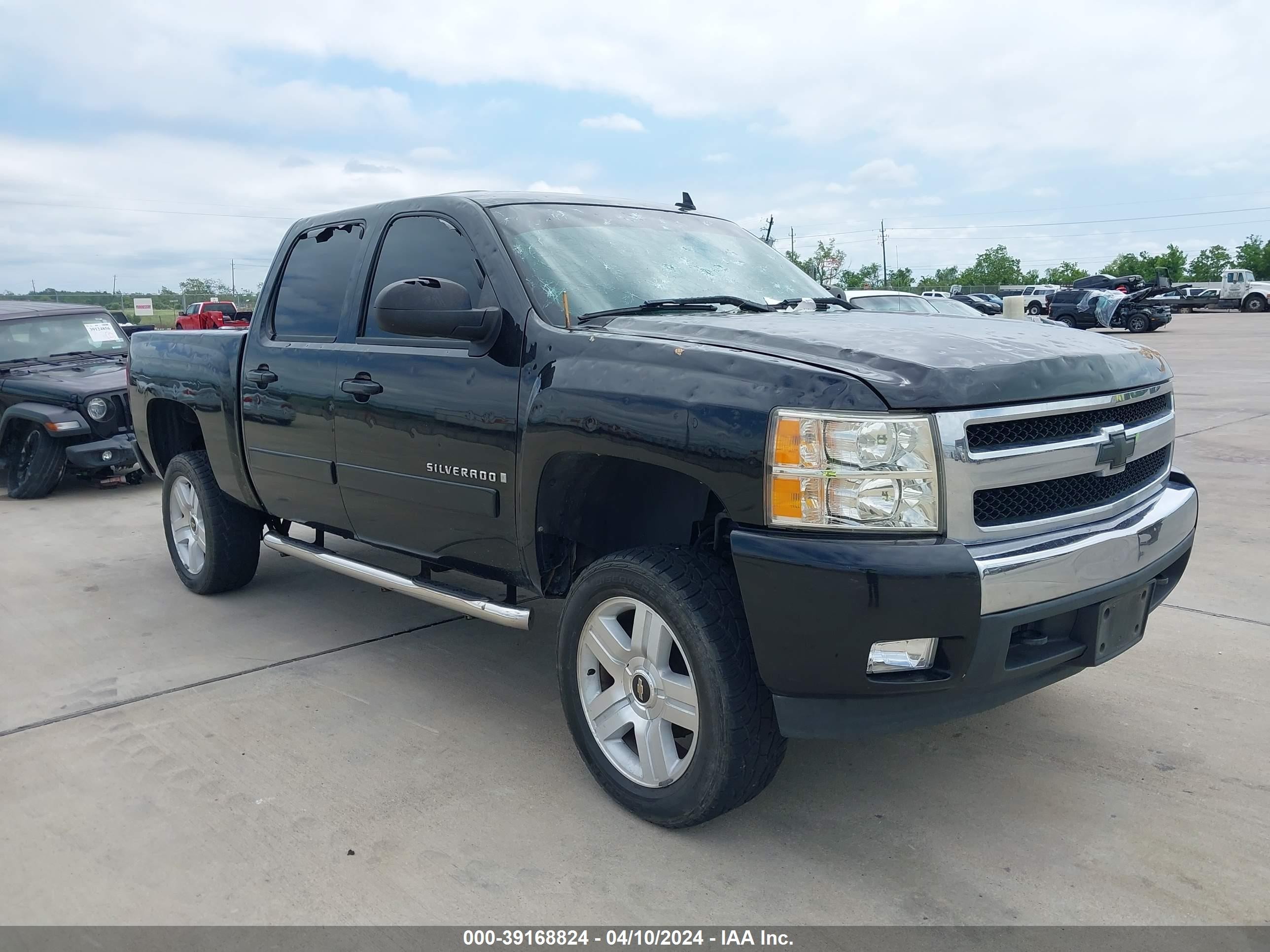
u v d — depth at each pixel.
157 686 3.97
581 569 3.35
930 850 2.68
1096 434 2.67
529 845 2.74
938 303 15.12
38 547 6.53
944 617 2.31
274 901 2.50
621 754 2.94
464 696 3.84
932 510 2.35
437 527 3.52
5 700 3.85
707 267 3.74
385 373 3.58
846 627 2.33
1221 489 7.28
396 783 3.12
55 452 8.08
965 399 2.38
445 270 3.53
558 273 3.29
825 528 2.36
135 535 6.86
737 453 2.45
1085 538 2.57
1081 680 3.83
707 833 2.79
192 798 3.04
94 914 2.46
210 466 5.02
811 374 2.42
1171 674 3.86
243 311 33.34
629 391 2.71
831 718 2.45
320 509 4.18
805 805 2.94
